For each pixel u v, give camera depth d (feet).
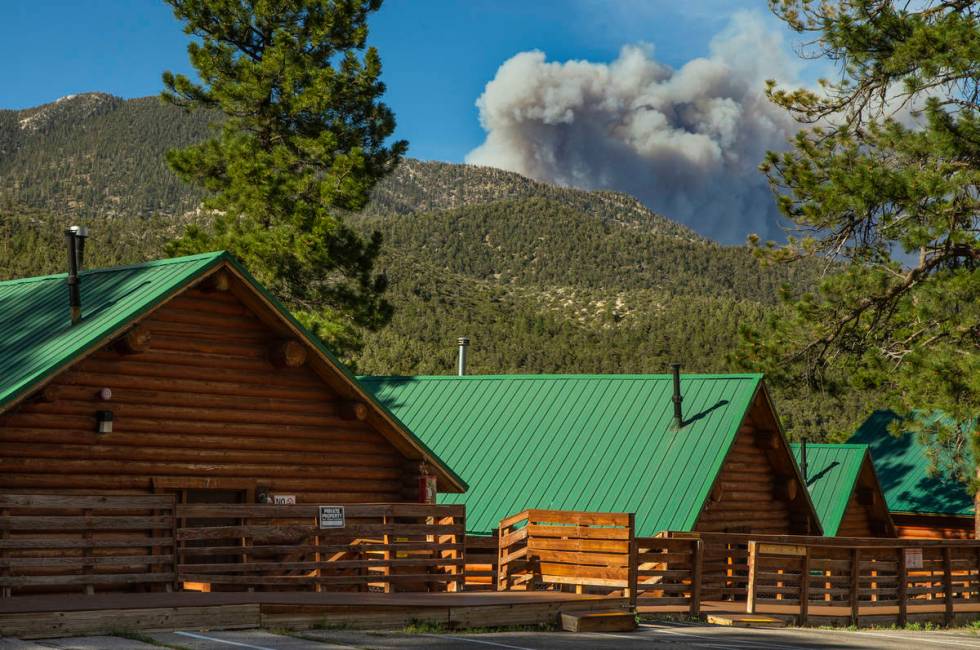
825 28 95.61
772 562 67.92
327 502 71.05
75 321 61.21
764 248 105.70
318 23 153.38
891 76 94.58
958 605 83.97
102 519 48.62
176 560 50.11
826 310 104.68
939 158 88.48
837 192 91.50
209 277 64.03
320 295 151.53
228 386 66.13
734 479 92.43
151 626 40.50
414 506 59.26
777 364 107.45
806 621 68.54
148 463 62.03
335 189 141.79
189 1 151.02
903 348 102.63
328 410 71.72
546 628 52.08
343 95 151.74
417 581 58.75
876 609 76.33
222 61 151.64
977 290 88.17
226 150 143.95
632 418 92.12
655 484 84.48
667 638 50.42
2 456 56.08
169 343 63.52
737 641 50.80
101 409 59.82
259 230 141.79
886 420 139.74
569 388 98.73
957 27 85.25
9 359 59.06
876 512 116.98
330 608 45.21
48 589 56.95
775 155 101.19
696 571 65.00
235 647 37.09
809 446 116.67
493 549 83.71
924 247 95.20
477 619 49.55
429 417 101.96
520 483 89.20
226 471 65.72
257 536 53.16
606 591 66.80
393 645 40.60
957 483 125.29
